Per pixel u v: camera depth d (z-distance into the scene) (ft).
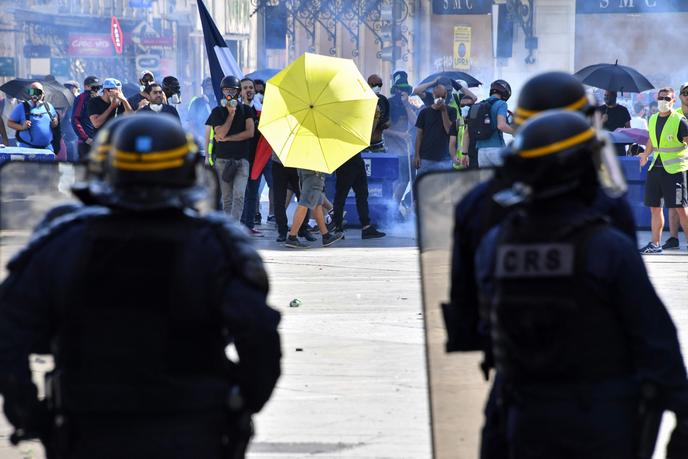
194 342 39.11
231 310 38.99
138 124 39.70
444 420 49.85
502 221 44.93
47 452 41.65
